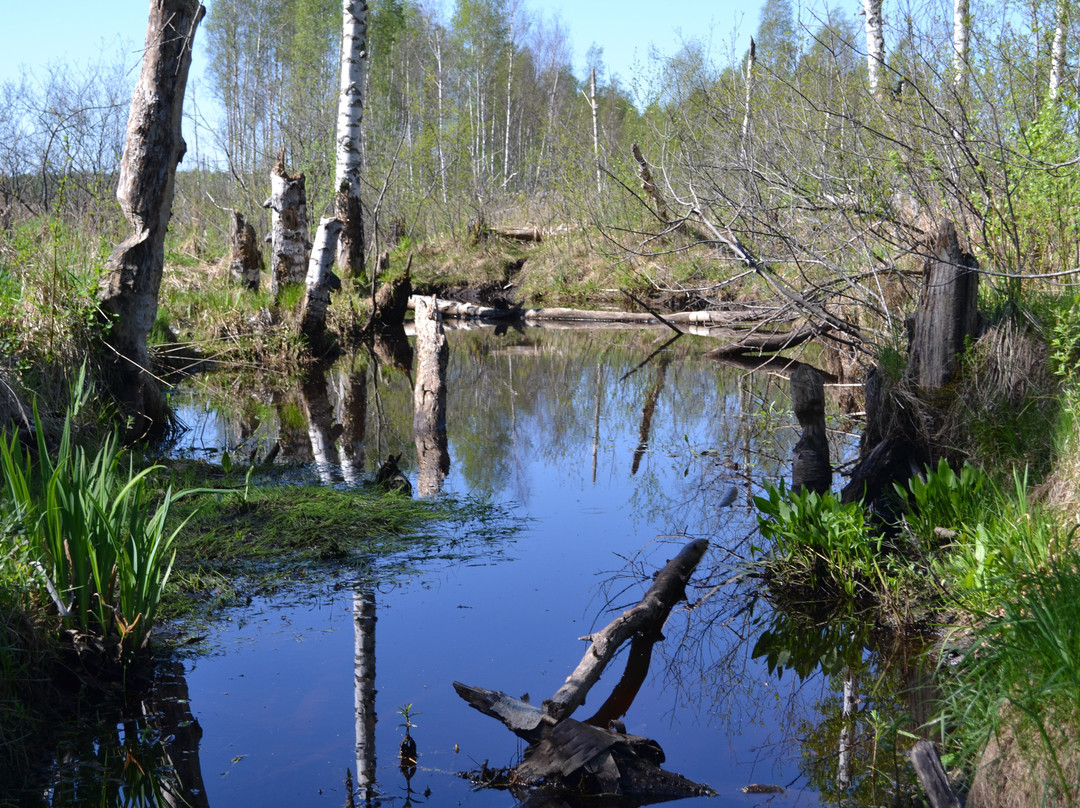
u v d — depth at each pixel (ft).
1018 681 9.11
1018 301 18.35
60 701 11.37
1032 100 23.39
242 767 10.24
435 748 10.74
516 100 163.84
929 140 23.17
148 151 24.53
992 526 14.23
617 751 10.49
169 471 21.29
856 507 15.72
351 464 24.52
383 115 110.32
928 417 17.95
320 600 14.97
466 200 81.87
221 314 42.75
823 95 28.27
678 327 56.70
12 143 37.73
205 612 14.33
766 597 15.66
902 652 13.32
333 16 119.03
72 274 24.04
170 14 24.13
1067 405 15.65
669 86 49.01
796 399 20.11
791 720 11.66
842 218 26.13
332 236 41.98
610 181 60.54
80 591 11.64
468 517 19.86
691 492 22.43
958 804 8.55
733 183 31.58
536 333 56.90
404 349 47.34
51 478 11.65
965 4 26.27
